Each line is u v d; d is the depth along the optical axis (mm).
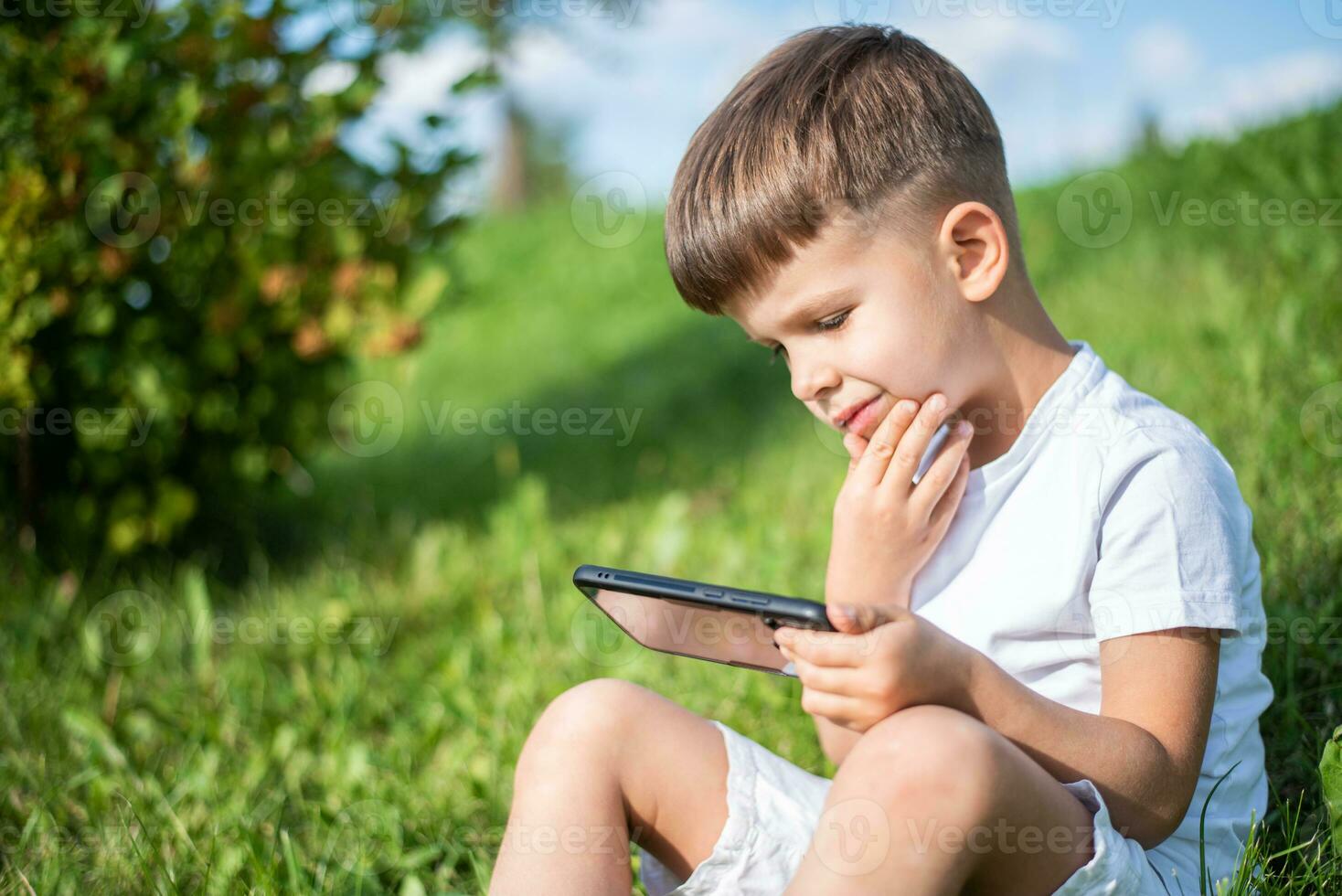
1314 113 4973
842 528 1393
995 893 1110
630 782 1310
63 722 2246
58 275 2756
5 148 2695
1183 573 1226
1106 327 3768
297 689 2377
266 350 3105
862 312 1326
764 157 1328
